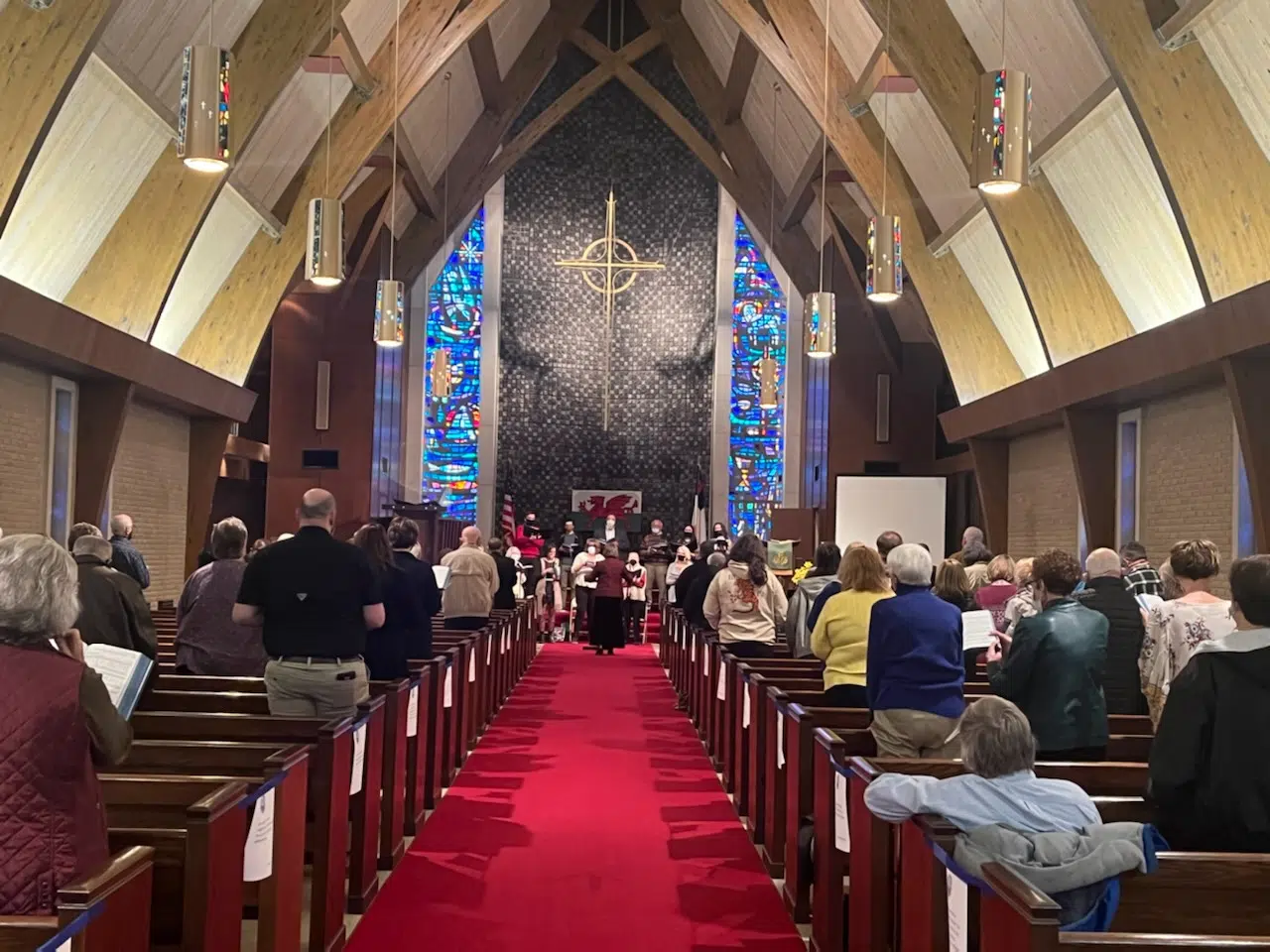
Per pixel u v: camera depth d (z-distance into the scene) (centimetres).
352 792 527
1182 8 905
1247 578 387
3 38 889
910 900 397
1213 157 946
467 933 517
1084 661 519
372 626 588
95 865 305
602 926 531
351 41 1358
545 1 2123
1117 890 314
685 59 2223
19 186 936
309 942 480
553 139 2609
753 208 2288
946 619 546
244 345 1597
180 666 722
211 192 1271
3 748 295
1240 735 375
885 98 1499
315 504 585
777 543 1862
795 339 2573
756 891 590
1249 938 263
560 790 820
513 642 1364
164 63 1155
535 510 2597
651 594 2238
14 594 303
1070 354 1348
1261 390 967
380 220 2053
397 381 2383
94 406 1274
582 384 2630
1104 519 1366
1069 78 1167
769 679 762
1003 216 1331
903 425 2289
